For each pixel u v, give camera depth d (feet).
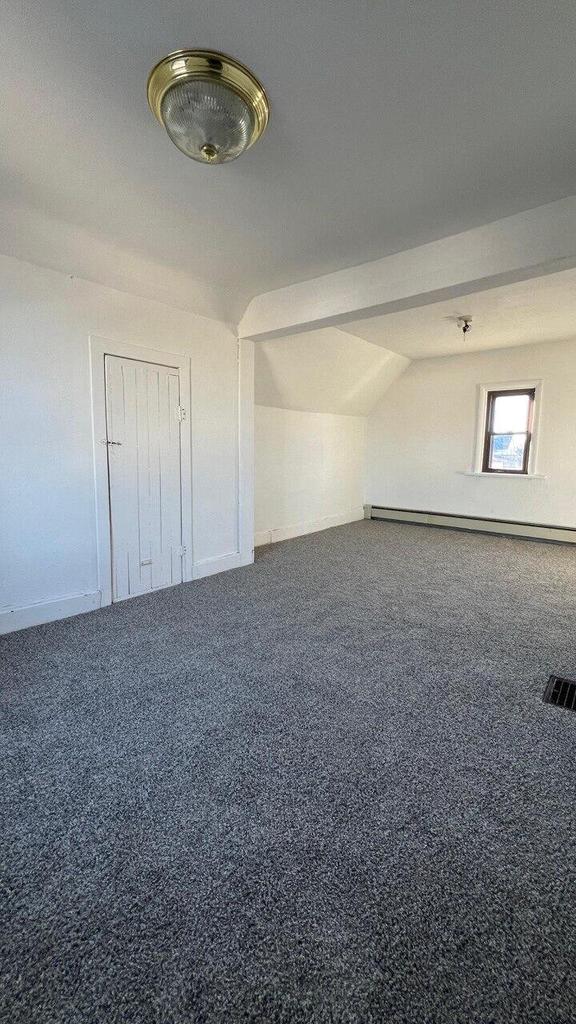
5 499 8.27
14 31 4.10
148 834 4.19
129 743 5.46
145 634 8.52
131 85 4.74
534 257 7.25
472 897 3.63
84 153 5.86
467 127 5.34
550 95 4.83
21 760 5.15
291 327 10.98
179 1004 2.92
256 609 9.84
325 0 3.79
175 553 11.36
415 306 9.35
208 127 4.76
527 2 3.79
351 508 20.66
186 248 8.65
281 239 8.27
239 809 4.49
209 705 6.26
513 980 3.06
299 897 3.63
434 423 18.93
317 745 5.44
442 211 7.26
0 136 5.53
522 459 17.07
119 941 3.29
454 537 17.47
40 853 4.00
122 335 9.65
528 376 16.39
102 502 9.67
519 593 11.01
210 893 3.65
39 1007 2.89
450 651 7.93
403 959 3.19
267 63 4.44
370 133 5.44
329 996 2.97
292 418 16.98
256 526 15.99
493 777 4.94
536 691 6.66
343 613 9.66
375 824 4.32
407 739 5.57
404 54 4.33
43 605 8.94
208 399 11.66
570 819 4.39
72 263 8.51
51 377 8.64
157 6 3.86
